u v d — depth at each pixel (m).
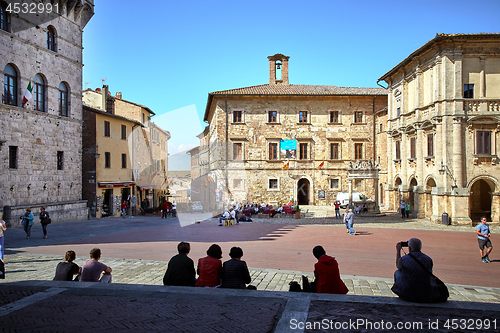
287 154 49.88
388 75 42.50
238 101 49.78
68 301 6.93
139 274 12.88
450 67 31.92
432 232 26.83
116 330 5.56
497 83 32.22
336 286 8.18
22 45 27.66
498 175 31.58
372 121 50.84
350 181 39.72
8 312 6.37
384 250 18.95
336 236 24.34
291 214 39.28
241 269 8.67
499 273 14.32
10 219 25.59
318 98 50.44
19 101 27.44
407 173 39.25
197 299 7.00
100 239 21.72
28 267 13.68
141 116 46.84
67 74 32.62
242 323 5.84
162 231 25.48
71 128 32.91
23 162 27.50
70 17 33.09
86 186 36.19
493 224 31.53
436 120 32.69
